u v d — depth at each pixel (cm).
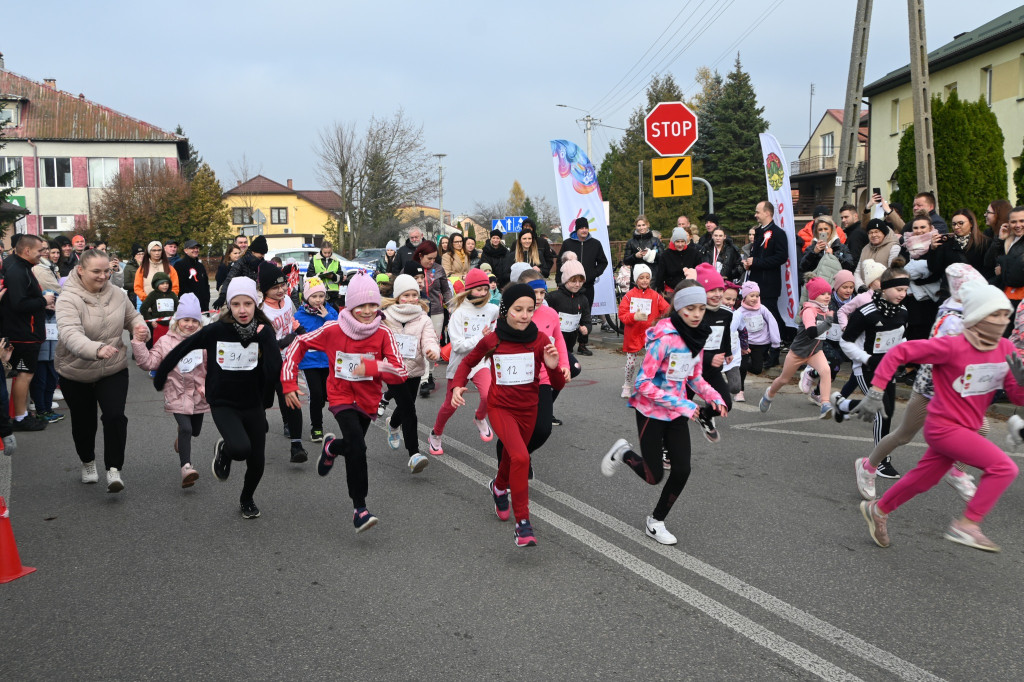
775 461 716
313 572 483
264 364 577
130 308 652
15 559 485
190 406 662
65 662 378
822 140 6097
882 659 369
